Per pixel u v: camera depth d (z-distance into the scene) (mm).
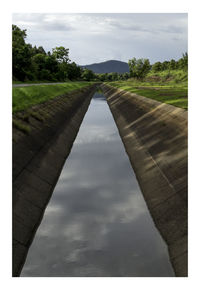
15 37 102875
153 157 26422
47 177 23297
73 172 26953
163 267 13336
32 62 105062
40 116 34312
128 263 13641
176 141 25359
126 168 28391
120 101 76625
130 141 37344
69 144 36781
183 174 19438
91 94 127688
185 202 16688
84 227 17031
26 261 13938
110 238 15828
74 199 20906
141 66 170125
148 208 19547
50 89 61125
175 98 46531
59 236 16078
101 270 13078
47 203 20172
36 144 26391
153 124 35656
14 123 25469
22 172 20172
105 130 49219
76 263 13750
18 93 37844
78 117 57438
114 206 19844
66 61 176000
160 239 15742
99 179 25109
